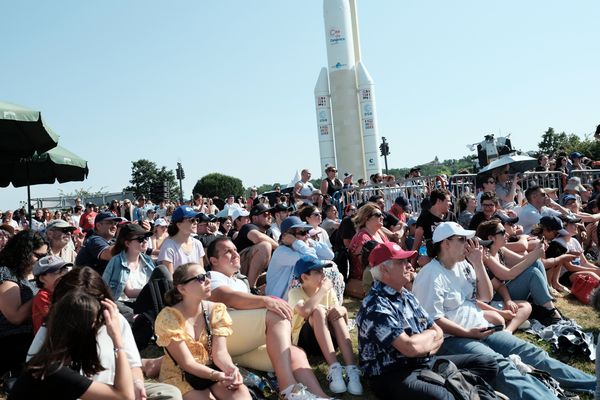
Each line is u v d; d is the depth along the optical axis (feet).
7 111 21.67
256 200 38.83
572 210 35.01
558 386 15.89
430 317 16.37
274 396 15.62
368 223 25.72
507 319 19.90
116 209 48.34
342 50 84.17
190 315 14.28
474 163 53.72
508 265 22.99
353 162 84.43
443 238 17.56
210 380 13.79
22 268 16.22
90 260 21.62
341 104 84.23
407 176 49.03
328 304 18.25
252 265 24.77
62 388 10.00
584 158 53.21
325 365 17.71
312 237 25.70
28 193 28.99
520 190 38.04
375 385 15.12
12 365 16.08
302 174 45.32
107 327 10.88
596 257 33.58
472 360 15.53
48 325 10.26
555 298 25.61
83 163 30.83
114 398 10.47
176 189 121.19
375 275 15.51
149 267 21.43
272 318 15.78
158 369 15.85
